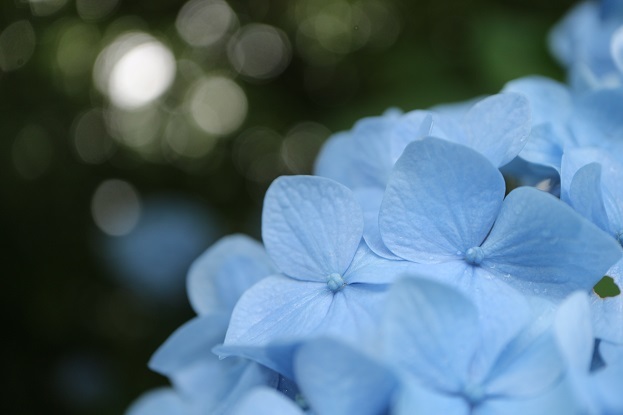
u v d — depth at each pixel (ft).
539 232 0.77
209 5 1.96
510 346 0.75
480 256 0.78
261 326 0.80
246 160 1.93
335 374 0.72
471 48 1.56
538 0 1.62
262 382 0.80
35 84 1.79
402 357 0.73
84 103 1.86
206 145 1.94
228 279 0.90
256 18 1.98
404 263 0.79
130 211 1.88
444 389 0.73
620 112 0.89
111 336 1.75
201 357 0.91
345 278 0.80
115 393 1.69
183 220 1.83
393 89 1.57
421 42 1.73
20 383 1.69
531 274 0.78
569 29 1.32
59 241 1.77
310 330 0.77
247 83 1.96
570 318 0.71
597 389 0.72
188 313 1.80
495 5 1.67
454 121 0.85
